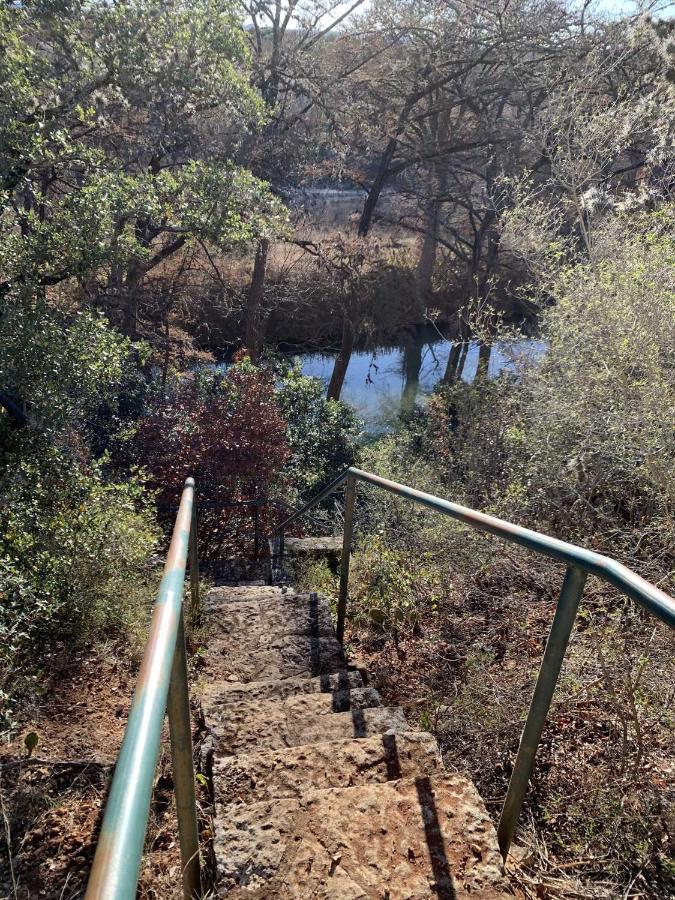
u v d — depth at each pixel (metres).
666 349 5.01
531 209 8.43
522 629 3.55
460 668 3.37
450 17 22.55
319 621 4.18
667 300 5.26
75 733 3.58
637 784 2.26
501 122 23.55
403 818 1.89
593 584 3.82
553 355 6.36
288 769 2.25
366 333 24.98
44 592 4.69
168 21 11.99
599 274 6.33
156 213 11.35
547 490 5.28
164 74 11.98
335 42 24.44
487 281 21.42
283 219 14.57
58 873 2.34
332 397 23.33
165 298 18.98
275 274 23.98
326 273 22.70
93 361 9.20
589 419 5.02
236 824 1.87
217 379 12.48
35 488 7.42
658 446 4.30
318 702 3.00
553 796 2.35
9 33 9.53
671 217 6.89
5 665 4.04
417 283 25.80
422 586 4.34
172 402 11.99
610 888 1.97
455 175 24.48
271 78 21.73
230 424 11.23
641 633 3.07
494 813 2.35
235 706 2.96
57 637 4.64
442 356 28.20
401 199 27.53
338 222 29.36
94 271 11.07
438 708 3.05
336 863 1.75
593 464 4.93
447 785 2.00
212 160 13.19
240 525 10.80
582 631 3.37
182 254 21.72
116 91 11.57
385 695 3.43
